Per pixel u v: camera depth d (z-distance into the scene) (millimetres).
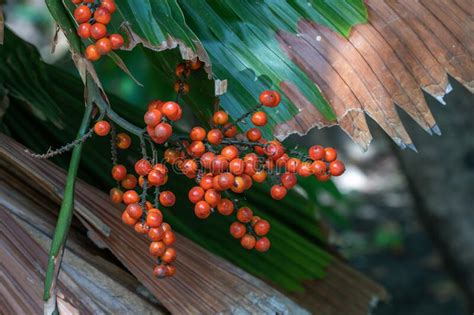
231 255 800
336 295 834
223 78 670
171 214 761
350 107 656
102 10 603
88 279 654
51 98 788
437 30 658
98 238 671
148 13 624
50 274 604
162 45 617
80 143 620
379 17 661
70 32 617
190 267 679
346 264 879
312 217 881
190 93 693
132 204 607
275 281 808
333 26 662
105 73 1147
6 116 782
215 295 669
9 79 772
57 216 683
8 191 678
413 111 652
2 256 633
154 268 642
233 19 669
